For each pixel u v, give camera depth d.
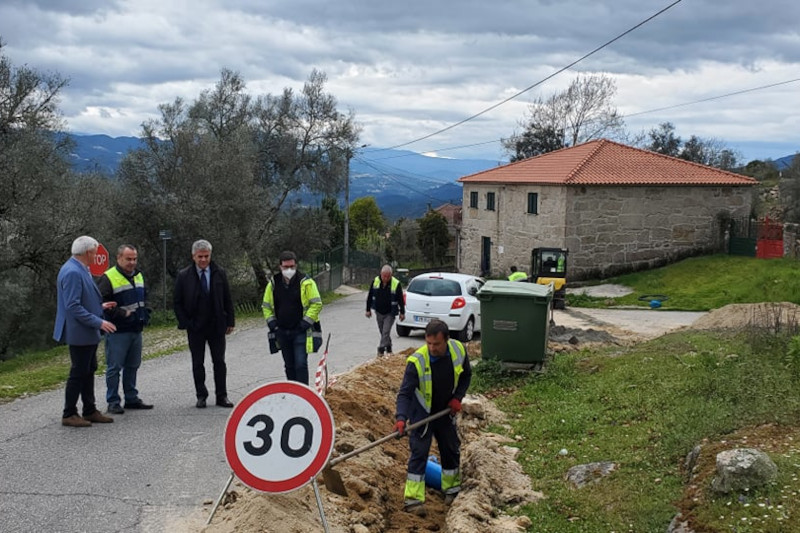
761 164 64.81
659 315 24.02
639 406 8.76
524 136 64.00
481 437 8.52
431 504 6.84
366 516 5.89
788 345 8.87
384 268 13.68
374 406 9.51
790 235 31.19
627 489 6.25
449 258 62.34
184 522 5.63
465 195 41.31
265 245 35.22
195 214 27.91
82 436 7.96
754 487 5.39
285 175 36.97
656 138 68.19
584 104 62.25
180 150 28.94
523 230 34.56
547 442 8.19
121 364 9.02
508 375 11.58
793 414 6.91
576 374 11.41
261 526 5.00
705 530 5.13
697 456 6.40
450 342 6.62
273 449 5.08
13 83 21.45
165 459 7.21
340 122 37.69
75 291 8.02
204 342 9.42
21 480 6.52
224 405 9.51
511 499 6.52
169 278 29.20
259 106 36.56
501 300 11.51
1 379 11.53
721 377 8.58
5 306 20.61
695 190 32.69
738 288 26.25
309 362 14.01
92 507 5.91
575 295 28.38
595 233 31.45
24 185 20.84
